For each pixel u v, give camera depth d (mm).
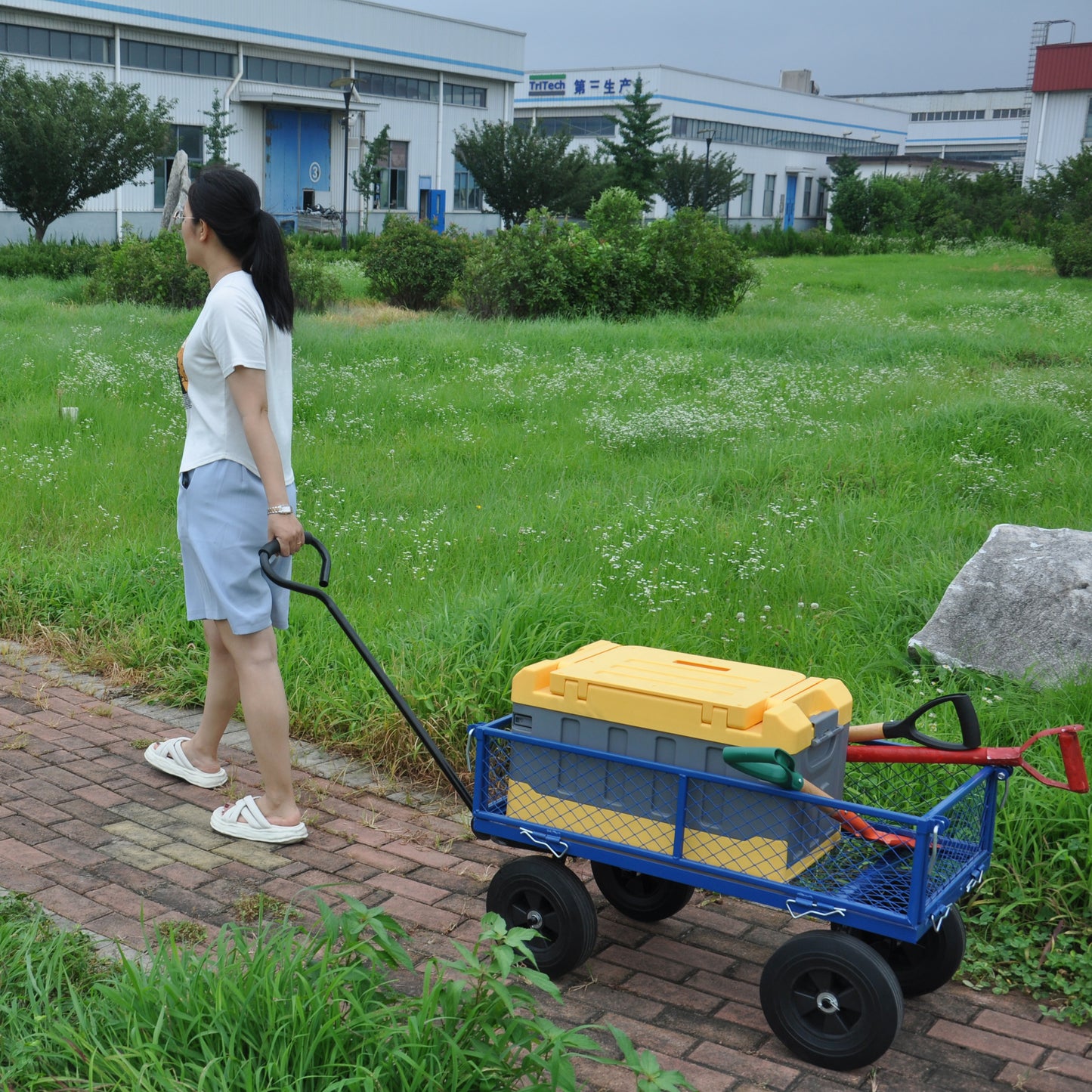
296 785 4145
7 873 3371
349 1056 2303
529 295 18812
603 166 48438
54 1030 2424
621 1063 2182
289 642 5016
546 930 2977
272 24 45500
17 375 11258
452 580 5867
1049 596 4965
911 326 17625
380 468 8477
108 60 40969
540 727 2971
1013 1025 2859
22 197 31281
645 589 5688
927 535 6602
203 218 3537
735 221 72438
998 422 9359
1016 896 3301
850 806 2578
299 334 14727
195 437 3637
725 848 2732
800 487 7848
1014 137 97875
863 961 2553
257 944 2621
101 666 5176
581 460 8844
